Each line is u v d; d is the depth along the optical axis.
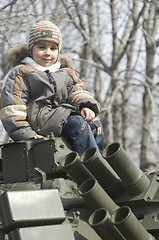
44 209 4.87
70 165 5.28
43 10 15.35
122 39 16.12
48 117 6.14
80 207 5.48
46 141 5.84
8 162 6.10
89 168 5.33
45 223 4.87
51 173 5.80
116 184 5.43
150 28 14.73
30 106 6.18
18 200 4.79
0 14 11.73
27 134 6.00
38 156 5.89
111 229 4.92
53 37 6.42
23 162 5.94
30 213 4.78
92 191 5.10
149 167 13.33
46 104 6.21
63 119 6.14
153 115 12.37
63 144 5.96
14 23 11.80
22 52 6.66
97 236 5.31
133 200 5.34
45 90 6.20
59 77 6.29
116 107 15.31
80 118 6.17
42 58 6.43
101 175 5.38
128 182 5.32
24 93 6.18
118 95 15.48
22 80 6.20
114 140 15.28
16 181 6.00
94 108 6.35
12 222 4.67
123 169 5.24
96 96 16.03
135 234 4.93
